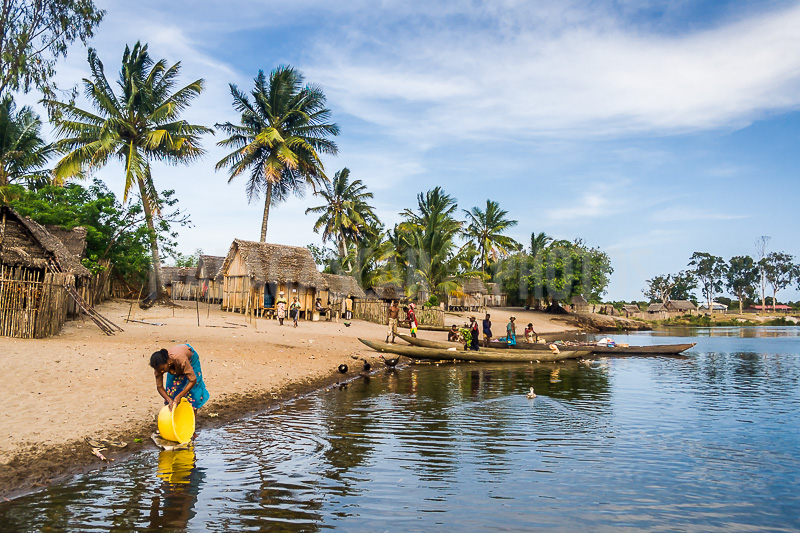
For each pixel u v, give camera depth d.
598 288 59.41
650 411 11.34
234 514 5.38
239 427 8.91
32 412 8.10
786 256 112.94
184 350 7.74
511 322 24.47
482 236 61.44
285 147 35.81
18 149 32.22
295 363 15.92
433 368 18.89
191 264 54.59
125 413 8.59
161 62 32.28
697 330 61.41
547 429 9.45
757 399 12.98
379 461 7.30
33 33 19.34
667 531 5.23
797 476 6.98
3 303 13.96
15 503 5.46
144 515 5.29
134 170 29.77
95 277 24.84
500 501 5.93
